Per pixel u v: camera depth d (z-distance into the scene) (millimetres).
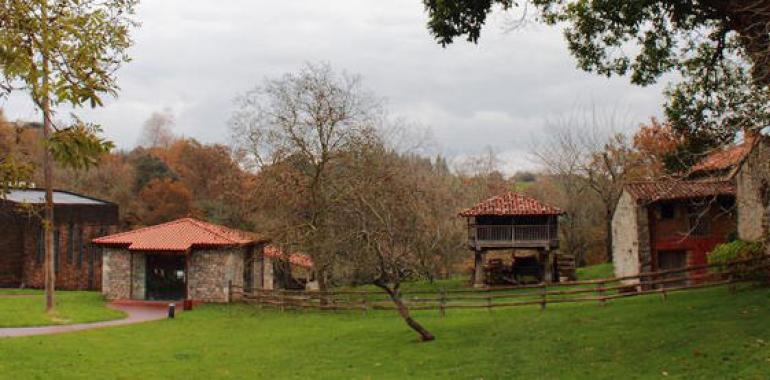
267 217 39125
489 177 79125
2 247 49750
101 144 8688
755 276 25094
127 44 9578
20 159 9391
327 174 38094
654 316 22828
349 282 49281
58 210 50500
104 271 42344
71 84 8586
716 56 22375
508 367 18828
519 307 31312
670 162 24359
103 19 9250
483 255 48062
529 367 18516
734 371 15242
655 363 17000
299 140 37281
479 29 20203
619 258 43812
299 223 38188
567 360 18750
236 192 41469
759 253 27078
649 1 19797
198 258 41031
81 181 73312
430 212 49344
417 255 44750
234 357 22891
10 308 33219
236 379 19297
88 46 8922
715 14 20531
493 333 23891
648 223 38656
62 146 8391
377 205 35938
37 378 18328
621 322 22766
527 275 48844
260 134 38281
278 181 37375
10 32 8453
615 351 18922
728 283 25781
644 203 38250
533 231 46906
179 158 87938
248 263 44531
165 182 71125
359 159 37562
